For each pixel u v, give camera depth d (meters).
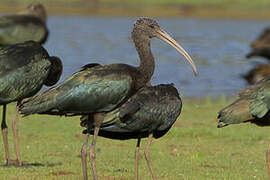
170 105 11.04
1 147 14.91
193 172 12.90
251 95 11.60
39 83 12.46
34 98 10.64
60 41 45.19
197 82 30.61
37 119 19.30
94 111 10.71
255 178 12.48
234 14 71.25
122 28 57.25
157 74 32.88
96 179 10.63
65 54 38.56
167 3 75.31
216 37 52.28
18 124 18.38
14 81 12.11
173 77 31.97
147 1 76.19
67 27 55.59
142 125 10.83
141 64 11.36
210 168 13.41
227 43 48.34
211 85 29.81
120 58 38.03
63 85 10.59
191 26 60.78
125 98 10.92
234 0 76.81
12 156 13.91
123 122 10.67
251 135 17.69
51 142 15.98
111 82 10.62
